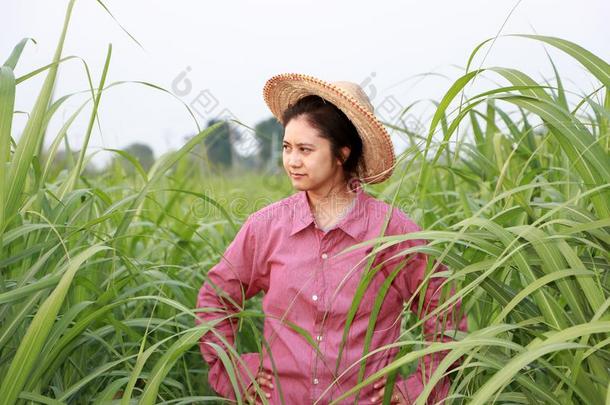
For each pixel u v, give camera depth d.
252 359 2.31
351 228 2.19
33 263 2.04
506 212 1.93
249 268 2.34
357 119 2.15
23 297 1.78
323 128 2.13
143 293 2.64
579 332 1.38
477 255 1.92
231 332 2.35
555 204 1.82
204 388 2.81
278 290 2.22
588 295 1.58
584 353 1.48
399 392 2.14
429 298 2.14
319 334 2.15
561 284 1.64
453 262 1.77
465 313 2.12
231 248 2.34
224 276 2.34
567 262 1.70
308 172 2.16
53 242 2.01
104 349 2.38
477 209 2.66
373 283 2.15
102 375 2.13
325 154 2.15
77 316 2.07
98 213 2.81
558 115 1.62
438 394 2.08
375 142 2.20
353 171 2.25
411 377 2.16
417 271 2.15
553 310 1.64
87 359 2.27
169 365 1.70
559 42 1.64
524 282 2.17
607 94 1.83
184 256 3.15
